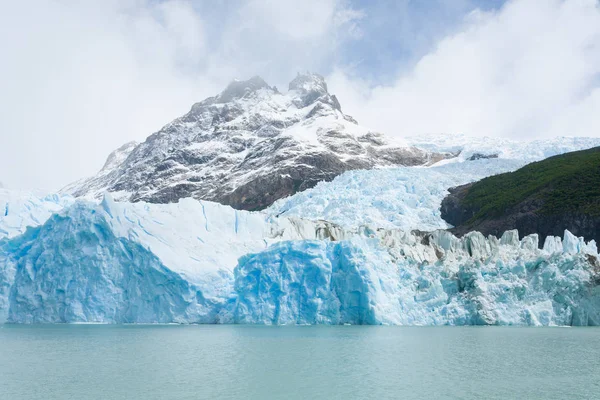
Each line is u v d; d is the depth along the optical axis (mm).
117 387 36875
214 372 41594
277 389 36156
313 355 48844
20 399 33969
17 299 79562
